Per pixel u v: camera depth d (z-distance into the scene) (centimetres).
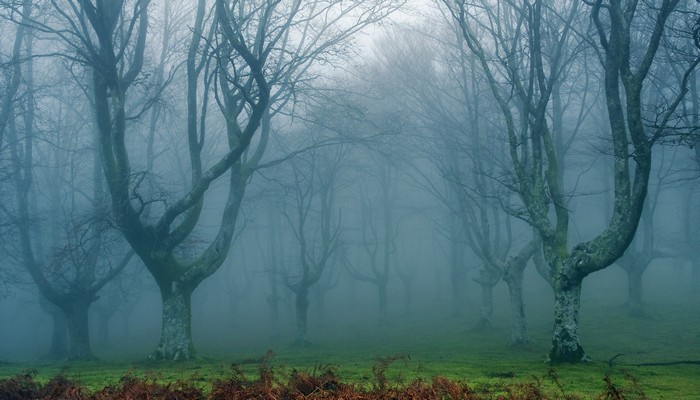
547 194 2053
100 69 1912
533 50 1830
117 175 2042
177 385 1039
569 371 1430
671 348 2278
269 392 892
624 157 1544
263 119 2456
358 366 1656
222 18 1686
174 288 2064
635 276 3153
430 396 922
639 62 2544
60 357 3297
